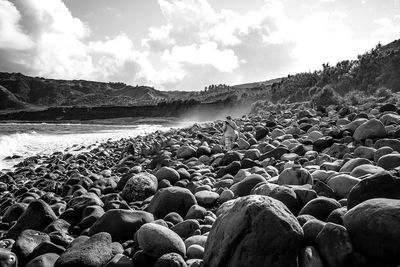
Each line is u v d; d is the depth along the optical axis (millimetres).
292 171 6090
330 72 48625
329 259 3264
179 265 3789
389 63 41594
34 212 6227
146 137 28500
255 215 3328
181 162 11633
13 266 4484
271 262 3164
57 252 4754
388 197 3738
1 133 47406
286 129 14289
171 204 6066
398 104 16828
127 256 4441
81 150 24641
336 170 6801
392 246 2979
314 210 4301
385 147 7008
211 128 22156
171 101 129750
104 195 8023
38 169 15188
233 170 8930
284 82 62781
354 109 16641
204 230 4977
